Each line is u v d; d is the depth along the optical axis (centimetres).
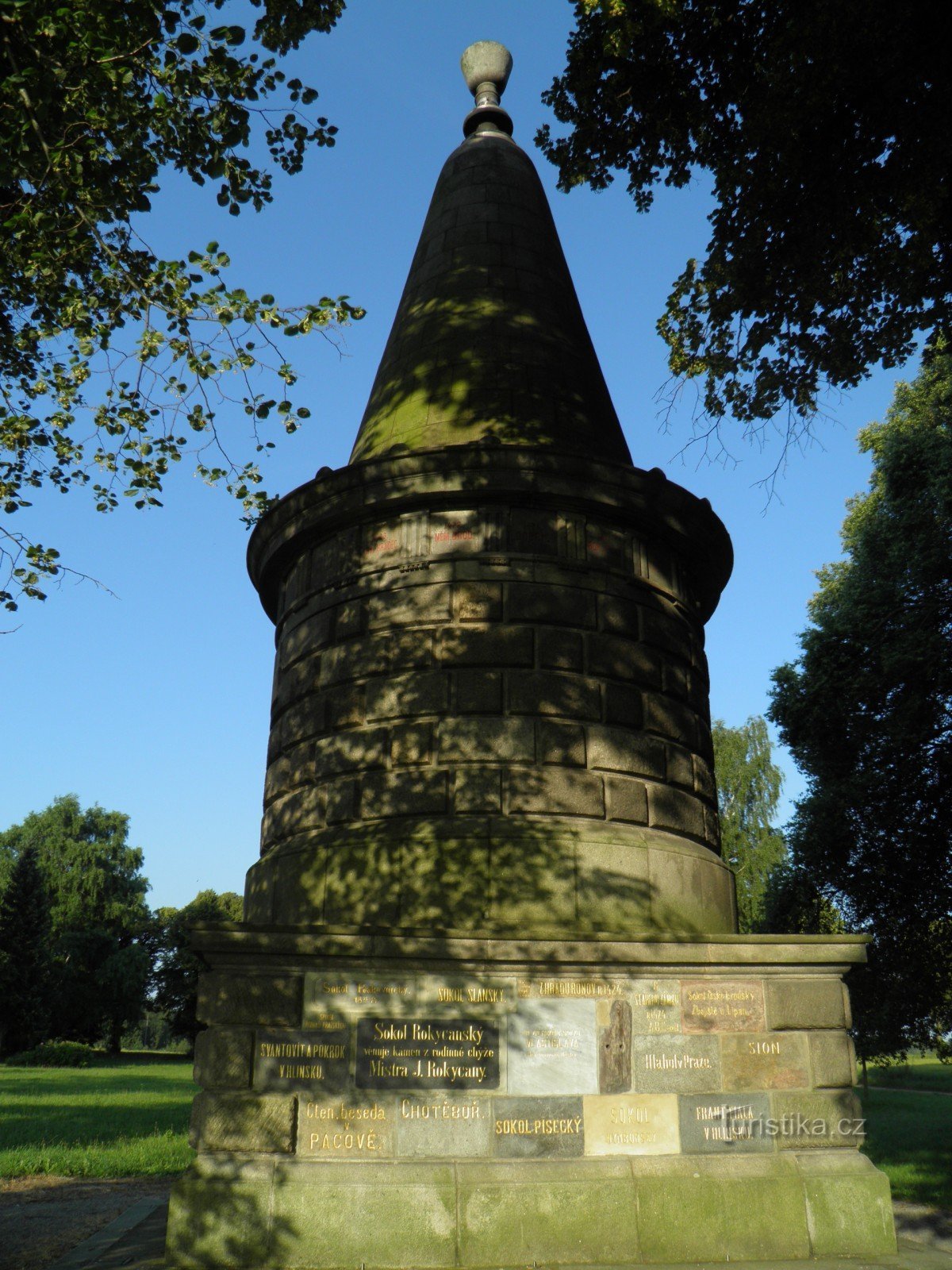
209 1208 826
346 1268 817
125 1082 3709
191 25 920
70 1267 836
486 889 1017
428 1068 892
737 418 1711
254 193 1039
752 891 4234
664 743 1173
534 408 1320
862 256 1534
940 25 1242
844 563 3116
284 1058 880
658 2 1227
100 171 930
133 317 1102
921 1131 2162
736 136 1514
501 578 1157
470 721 1100
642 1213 863
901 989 2162
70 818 8206
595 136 1559
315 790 1149
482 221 1526
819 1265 846
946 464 2178
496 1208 847
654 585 1236
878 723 2156
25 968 6475
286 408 1105
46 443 1209
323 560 1254
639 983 944
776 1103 926
